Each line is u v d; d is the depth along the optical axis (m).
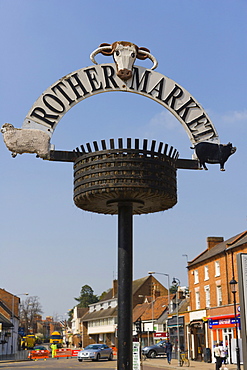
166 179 8.33
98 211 9.52
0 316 60.97
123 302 8.22
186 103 9.51
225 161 9.50
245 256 5.96
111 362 37.28
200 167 9.44
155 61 9.37
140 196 8.32
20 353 68.00
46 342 163.12
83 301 142.25
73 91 8.99
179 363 32.25
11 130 8.63
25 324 116.06
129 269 8.40
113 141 8.33
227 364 33.09
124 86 9.16
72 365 33.31
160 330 58.53
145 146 8.28
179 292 54.91
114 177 8.06
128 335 8.06
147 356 46.97
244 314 5.80
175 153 8.72
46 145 8.66
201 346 39.91
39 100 8.85
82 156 8.46
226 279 36.09
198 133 9.49
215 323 36.84
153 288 75.31
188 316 43.03
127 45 9.16
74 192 8.64
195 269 42.91
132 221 8.69
